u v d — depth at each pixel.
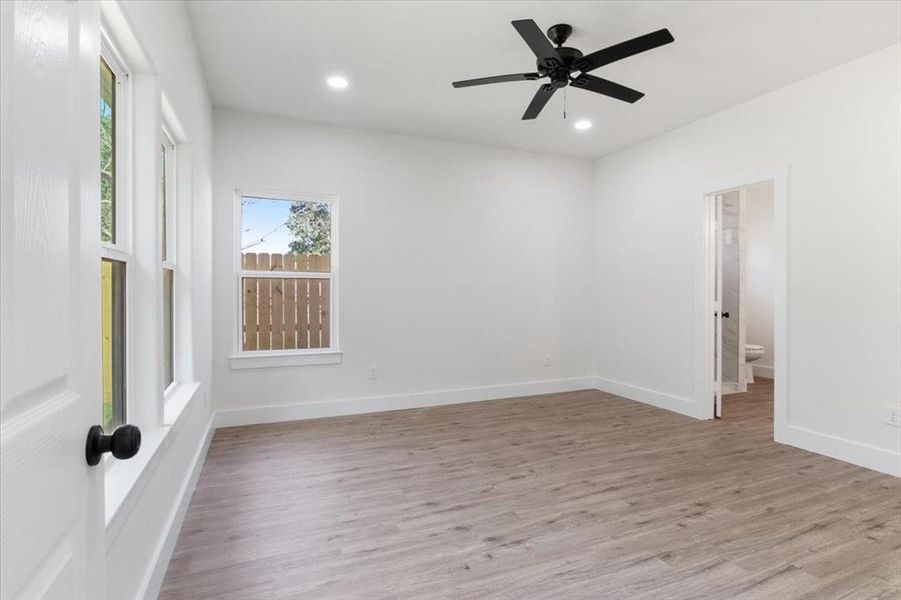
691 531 2.24
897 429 2.91
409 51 3.06
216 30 2.79
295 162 4.23
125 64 1.69
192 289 2.70
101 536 0.80
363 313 4.48
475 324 4.96
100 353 0.79
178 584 1.83
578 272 5.46
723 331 5.41
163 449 1.77
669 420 4.18
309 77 3.43
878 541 2.15
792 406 3.48
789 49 3.00
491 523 2.33
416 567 1.96
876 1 2.50
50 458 0.60
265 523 2.32
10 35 0.50
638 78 3.42
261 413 4.09
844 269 3.17
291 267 4.31
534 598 1.76
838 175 3.21
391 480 2.85
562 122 4.31
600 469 3.03
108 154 1.66
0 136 0.48
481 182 4.98
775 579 1.87
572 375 5.43
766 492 2.68
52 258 0.60
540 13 2.64
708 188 4.14
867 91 3.06
